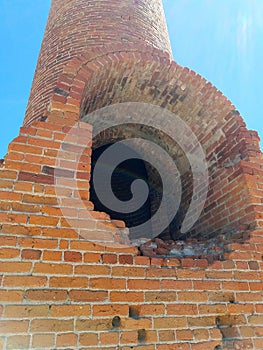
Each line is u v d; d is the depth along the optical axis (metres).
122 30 4.68
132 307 1.95
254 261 2.46
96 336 1.76
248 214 2.80
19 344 1.61
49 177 2.15
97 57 3.09
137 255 2.15
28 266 1.81
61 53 4.30
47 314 1.72
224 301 2.18
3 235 1.86
